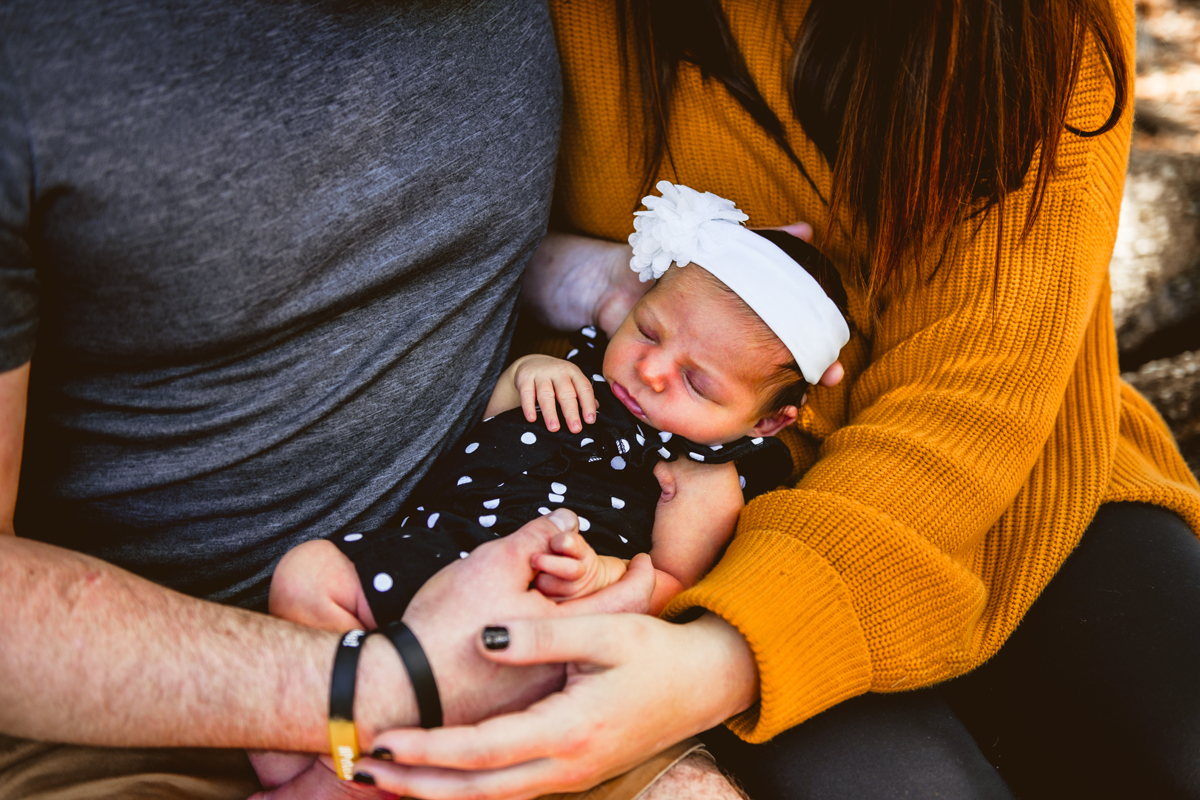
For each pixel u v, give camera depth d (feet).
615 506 3.68
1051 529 3.85
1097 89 3.71
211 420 2.97
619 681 2.64
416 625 2.69
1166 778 3.26
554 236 4.74
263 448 3.08
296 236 2.82
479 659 2.68
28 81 2.32
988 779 3.28
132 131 2.47
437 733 2.43
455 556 3.11
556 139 3.72
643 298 3.95
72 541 3.10
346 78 2.85
